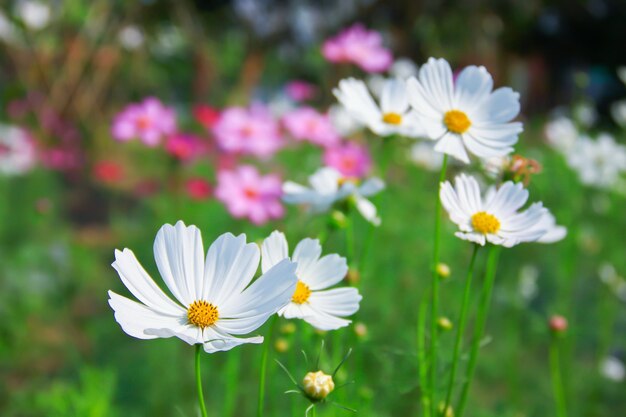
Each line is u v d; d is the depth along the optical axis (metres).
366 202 0.88
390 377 0.91
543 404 1.31
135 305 0.63
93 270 1.82
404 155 1.75
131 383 1.30
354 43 1.56
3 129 2.21
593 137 2.45
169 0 2.71
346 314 0.68
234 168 1.87
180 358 1.32
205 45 2.78
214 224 1.66
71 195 2.30
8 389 1.35
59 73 2.49
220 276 0.65
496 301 1.47
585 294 1.60
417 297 1.39
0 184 2.10
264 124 1.51
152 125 1.65
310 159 1.89
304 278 0.69
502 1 3.04
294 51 2.68
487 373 1.40
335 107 1.83
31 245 1.79
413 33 2.74
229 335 0.63
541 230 0.70
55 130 2.44
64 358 1.46
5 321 1.51
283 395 1.17
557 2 4.04
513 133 0.74
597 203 1.65
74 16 2.50
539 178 1.48
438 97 0.75
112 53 2.61
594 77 4.79
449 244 1.52
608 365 1.33
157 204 1.86
